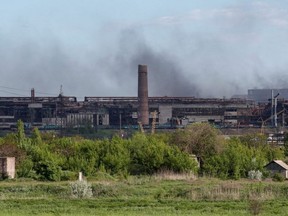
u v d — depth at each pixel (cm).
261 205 13838
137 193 17650
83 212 13625
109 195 17425
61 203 15425
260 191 17400
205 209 14200
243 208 14375
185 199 16400
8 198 16488
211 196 16688
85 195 17062
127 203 15462
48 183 19375
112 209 14275
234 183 19350
